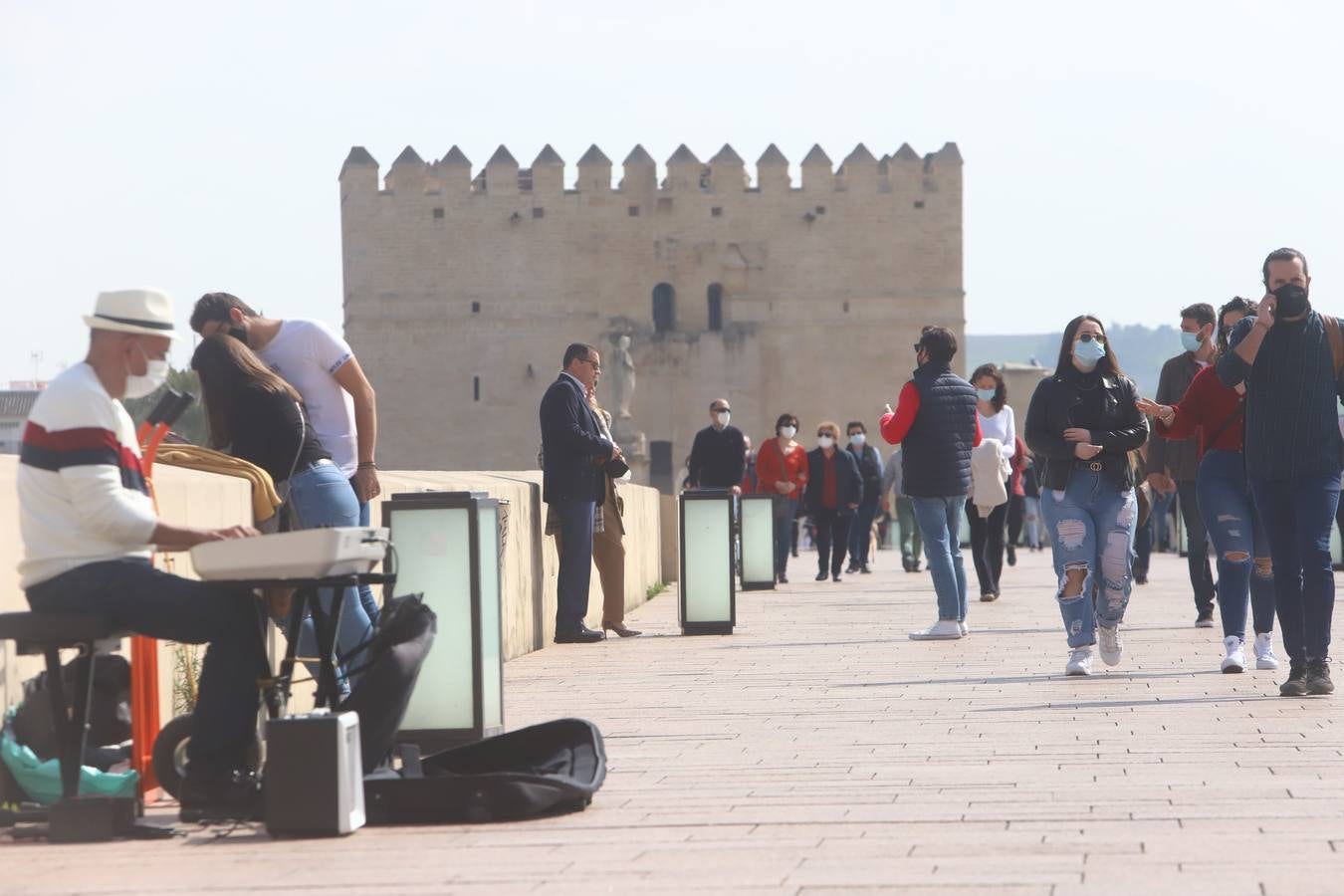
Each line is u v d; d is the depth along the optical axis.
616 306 182.00
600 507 27.86
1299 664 17.70
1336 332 17.62
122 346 11.95
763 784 13.05
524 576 25.75
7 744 12.16
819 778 13.24
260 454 15.37
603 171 181.50
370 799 11.96
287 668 12.46
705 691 19.56
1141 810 11.51
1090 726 15.72
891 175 182.75
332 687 12.33
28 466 11.73
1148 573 45.19
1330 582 17.50
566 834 11.31
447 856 10.73
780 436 46.66
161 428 13.01
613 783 13.32
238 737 12.23
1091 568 20.28
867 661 22.69
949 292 182.88
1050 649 23.78
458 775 12.36
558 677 21.69
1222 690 18.28
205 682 12.17
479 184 181.25
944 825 11.20
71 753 11.65
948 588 25.86
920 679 20.20
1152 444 25.44
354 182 180.75
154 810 12.90
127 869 10.59
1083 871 9.71
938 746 14.73
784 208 182.62
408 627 12.90
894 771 13.47
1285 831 10.70
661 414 181.62
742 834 11.10
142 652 12.64
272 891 9.84
